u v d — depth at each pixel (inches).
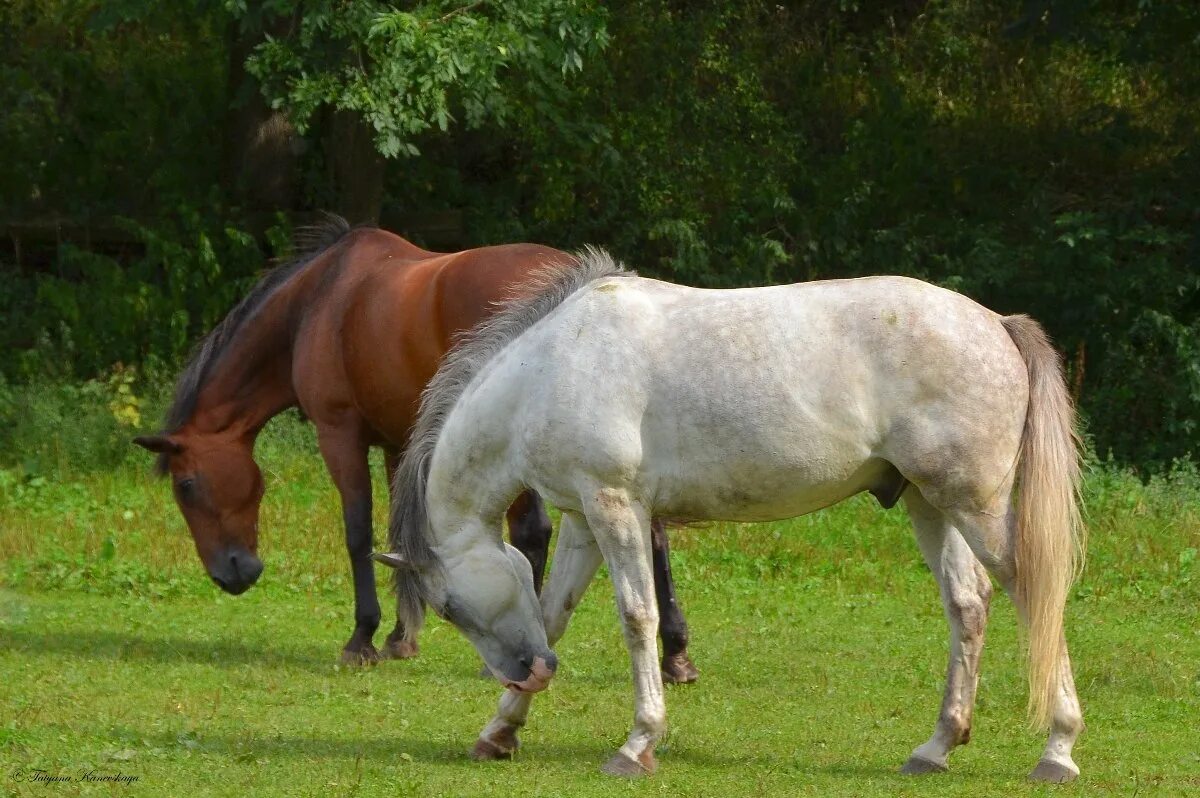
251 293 440.1
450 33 652.1
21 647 417.4
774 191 847.7
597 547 308.7
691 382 285.1
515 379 296.2
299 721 338.6
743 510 291.7
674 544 565.6
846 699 371.6
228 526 435.5
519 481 298.4
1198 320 733.9
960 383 279.3
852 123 896.9
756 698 372.8
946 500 282.5
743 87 869.8
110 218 876.0
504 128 810.2
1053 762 285.0
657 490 290.8
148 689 368.5
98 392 741.3
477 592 297.7
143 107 908.6
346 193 834.2
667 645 386.6
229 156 877.8
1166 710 363.3
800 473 284.0
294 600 505.4
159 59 938.7
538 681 289.6
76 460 694.5
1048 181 863.1
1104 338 754.2
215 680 381.1
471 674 399.5
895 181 857.5
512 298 356.8
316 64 681.0
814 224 852.0
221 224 845.8
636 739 292.0
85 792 269.3
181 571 530.6
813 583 530.9
